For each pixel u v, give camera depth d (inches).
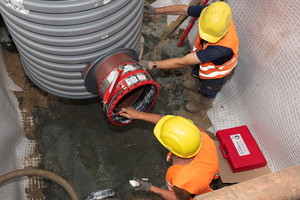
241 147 110.7
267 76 103.8
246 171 110.0
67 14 69.1
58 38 76.3
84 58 84.9
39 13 69.3
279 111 98.7
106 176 117.0
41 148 121.3
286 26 88.7
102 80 88.3
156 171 119.3
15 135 114.7
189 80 141.3
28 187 111.0
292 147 94.1
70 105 131.8
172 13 110.4
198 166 73.2
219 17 82.2
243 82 122.5
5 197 95.6
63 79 96.3
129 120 99.7
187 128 72.6
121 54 92.1
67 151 121.4
